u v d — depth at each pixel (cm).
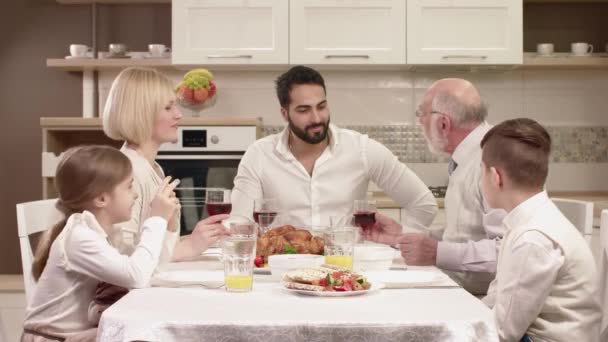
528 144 181
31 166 486
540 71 471
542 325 172
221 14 434
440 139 263
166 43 480
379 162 283
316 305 152
